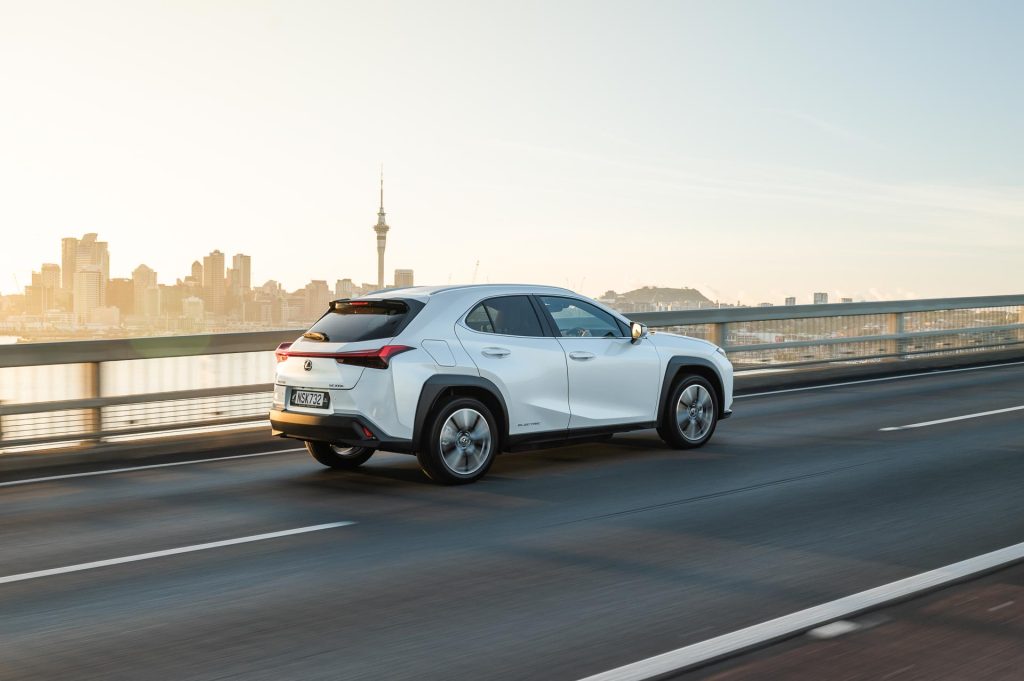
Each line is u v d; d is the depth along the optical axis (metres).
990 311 21.12
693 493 7.93
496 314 8.95
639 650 4.41
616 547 6.25
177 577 5.74
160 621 4.94
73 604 5.24
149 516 7.44
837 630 4.59
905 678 4.01
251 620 4.93
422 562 5.98
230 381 11.84
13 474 9.48
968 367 19.11
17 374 10.23
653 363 9.82
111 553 6.32
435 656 4.40
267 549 6.37
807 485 8.16
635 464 9.36
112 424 10.86
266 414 12.09
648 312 15.95
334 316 8.90
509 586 5.45
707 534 6.54
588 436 9.38
